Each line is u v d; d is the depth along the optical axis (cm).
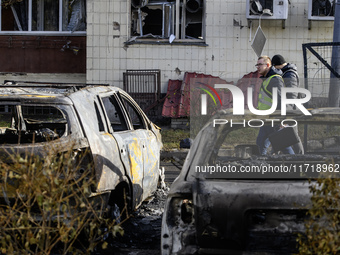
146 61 3616
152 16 3784
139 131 1467
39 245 823
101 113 1245
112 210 1208
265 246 763
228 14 3556
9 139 1377
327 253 715
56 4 3875
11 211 861
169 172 2236
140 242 1254
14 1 3750
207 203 781
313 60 3519
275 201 766
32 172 814
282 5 3403
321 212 722
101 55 3622
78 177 1063
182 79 3597
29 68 3859
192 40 3609
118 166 1208
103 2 3591
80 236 1177
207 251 776
